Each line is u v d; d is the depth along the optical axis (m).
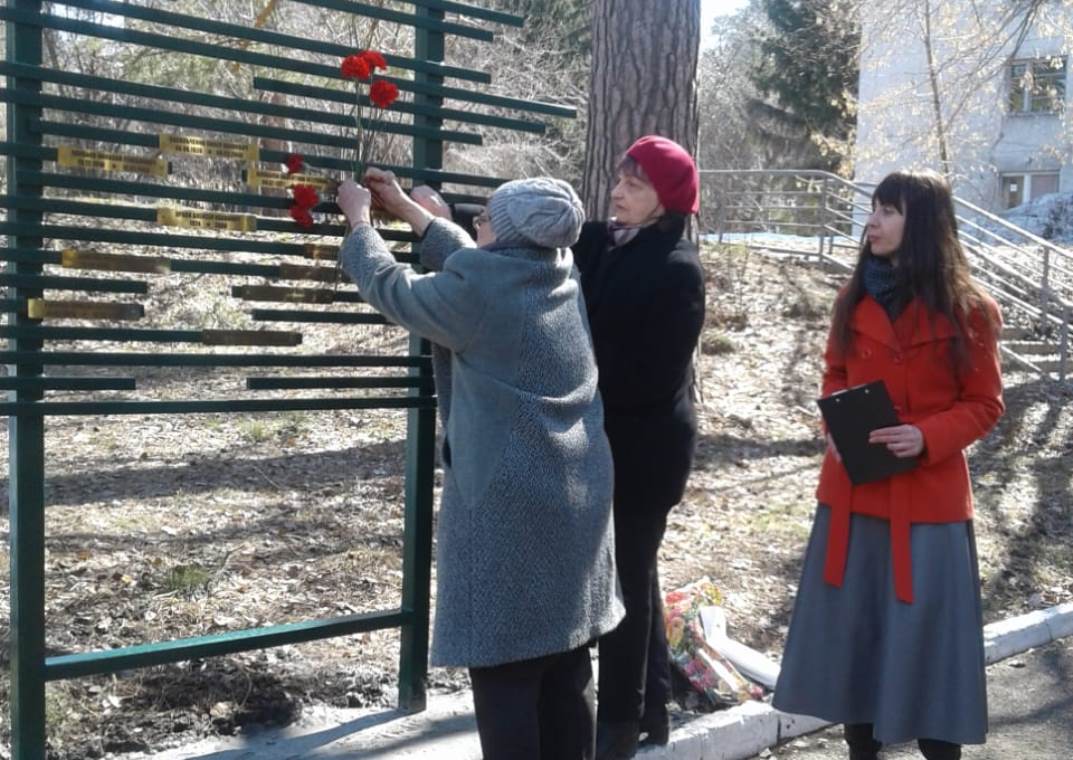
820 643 3.53
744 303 12.40
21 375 3.20
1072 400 10.63
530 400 2.95
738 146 34.41
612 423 3.50
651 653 3.91
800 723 4.43
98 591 4.83
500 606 2.89
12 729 3.30
